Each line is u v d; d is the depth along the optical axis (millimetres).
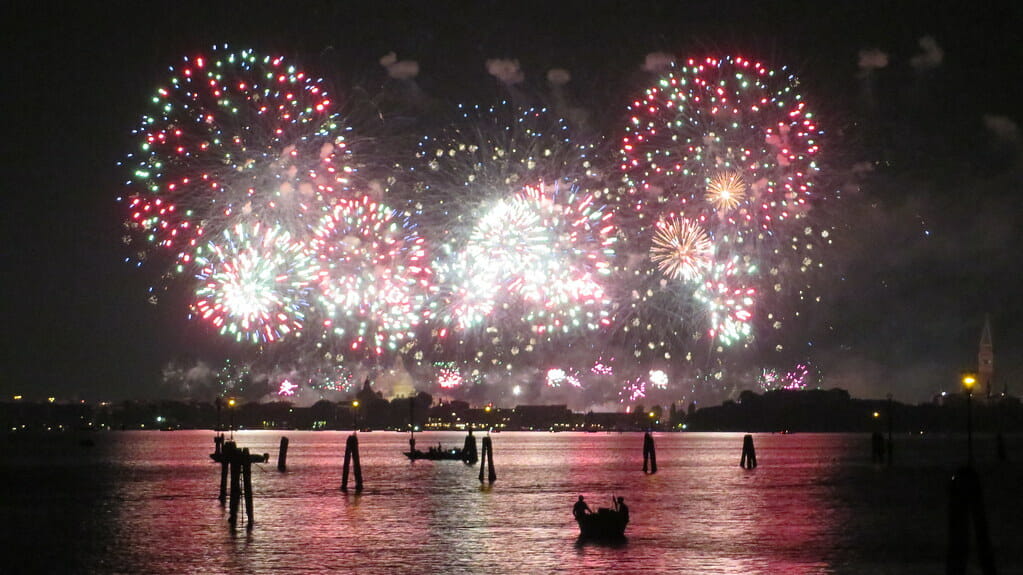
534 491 93688
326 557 57031
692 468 130250
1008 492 92750
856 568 53250
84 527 70000
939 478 110500
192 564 55719
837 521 70500
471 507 79625
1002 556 56500
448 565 54406
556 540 62000
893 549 58594
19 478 117312
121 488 101938
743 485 100562
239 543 62031
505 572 52406
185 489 99875
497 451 192000
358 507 79875
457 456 150250
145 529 68688
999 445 142625
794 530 66125
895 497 87438
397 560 55938
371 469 127375
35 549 60844
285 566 54750
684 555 56688
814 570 52812
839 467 132125
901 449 196750
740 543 60562
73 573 54000
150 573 53562
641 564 54344
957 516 45719
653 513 75250
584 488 96875
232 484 70500
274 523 70688
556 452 186750
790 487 98188
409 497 87875
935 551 58062
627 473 119750
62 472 129500
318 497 88062
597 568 53312
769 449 198625
